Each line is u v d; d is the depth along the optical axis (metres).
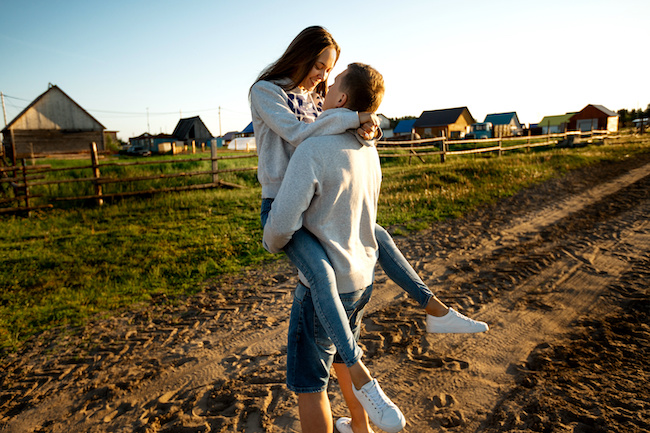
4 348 3.66
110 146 41.62
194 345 3.56
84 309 4.40
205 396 2.77
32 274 5.52
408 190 9.94
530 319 3.61
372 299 4.27
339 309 1.39
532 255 5.36
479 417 2.36
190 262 5.81
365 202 1.54
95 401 2.82
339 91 1.51
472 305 3.99
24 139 34.88
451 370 2.89
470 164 12.48
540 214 7.59
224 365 3.19
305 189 1.34
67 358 3.44
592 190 9.41
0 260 6.07
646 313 3.52
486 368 2.88
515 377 2.73
